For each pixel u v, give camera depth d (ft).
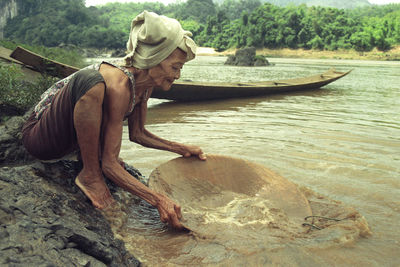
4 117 18.95
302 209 10.02
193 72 90.43
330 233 8.79
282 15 389.60
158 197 8.65
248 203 10.21
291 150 17.72
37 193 7.28
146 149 17.28
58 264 5.70
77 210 7.67
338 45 339.77
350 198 11.99
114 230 8.31
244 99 39.58
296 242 8.34
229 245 8.10
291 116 28.32
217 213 9.77
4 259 5.23
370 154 17.12
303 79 54.34
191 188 10.40
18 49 22.39
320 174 14.30
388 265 7.86
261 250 7.91
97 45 390.42
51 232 6.30
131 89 8.68
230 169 11.12
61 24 450.71
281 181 10.85
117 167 8.57
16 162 13.03
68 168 9.41
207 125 24.23
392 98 40.78
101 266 6.22
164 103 36.22
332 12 389.19
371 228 9.71
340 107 33.65
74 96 7.93
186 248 8.13
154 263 7.58
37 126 8.66
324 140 19.94
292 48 362.53
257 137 20.58
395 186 13.05
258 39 371.76
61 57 40.65
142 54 8.49
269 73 91.81
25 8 518.78
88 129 7.98
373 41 319.27
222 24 447.83
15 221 6.13
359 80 66.95
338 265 7.73
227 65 141.69
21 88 21.49
